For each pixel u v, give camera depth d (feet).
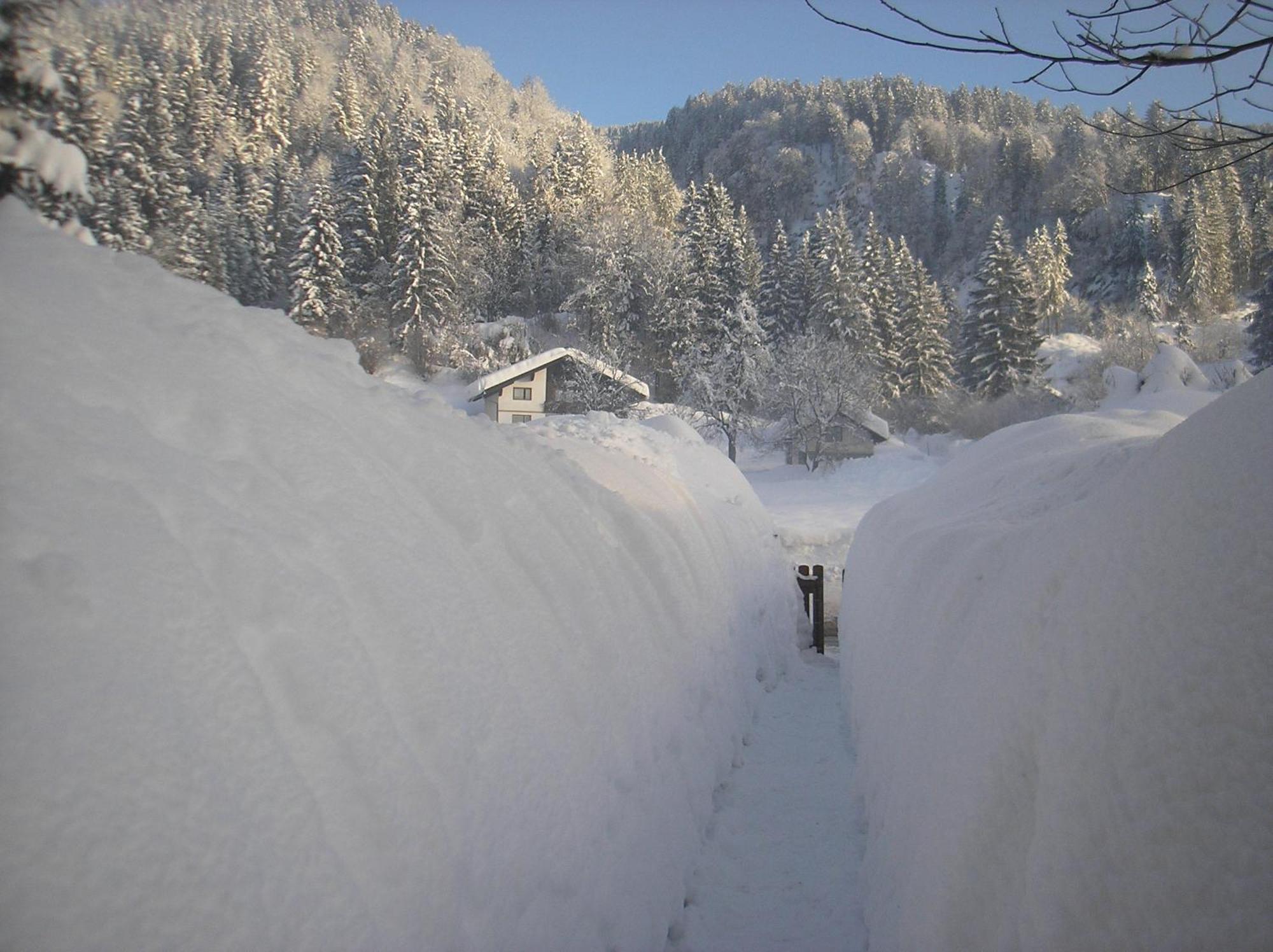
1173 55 6.59
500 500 9.43
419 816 4.87
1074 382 155.02
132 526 4.21
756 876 10.84
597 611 10.05
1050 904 4.56
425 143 209.36
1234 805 3.60
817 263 186.39
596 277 176.45
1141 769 4.23
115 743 3.36
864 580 20.54
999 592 8.20
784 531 57.98
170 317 6.61
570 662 8.48
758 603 21.93
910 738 9.80
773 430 127.85
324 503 6.04
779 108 499.92
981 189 364.79
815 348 121.08
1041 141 353.51
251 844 3.66
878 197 397.80
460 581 7.06
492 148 257.75
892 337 164.04
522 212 219.20
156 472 4.75
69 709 3.29
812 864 11.19
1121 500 6.19
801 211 418.31
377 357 141.49
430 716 5.52
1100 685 5.01
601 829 7.75
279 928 3.57
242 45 292.40
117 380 5.19
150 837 3.27
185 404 5.61
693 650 13.93
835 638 28.63
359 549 5.97
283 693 4.45
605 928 7.22
